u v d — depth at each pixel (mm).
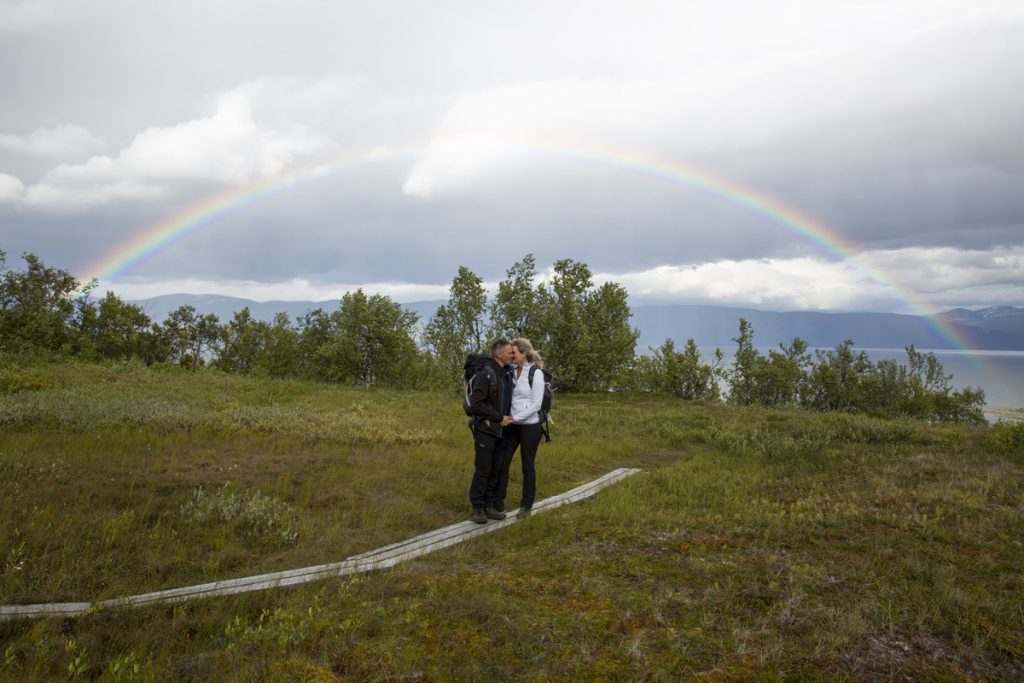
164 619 4094
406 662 3400
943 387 42219
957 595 4344
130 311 29047
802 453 10828
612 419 15203
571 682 3264
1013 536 5781
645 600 4293
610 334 22859
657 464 10406
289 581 4820
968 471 8664
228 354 37188
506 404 6734
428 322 24625
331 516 6609
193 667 3477
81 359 22484
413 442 11141
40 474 7145
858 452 10898
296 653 3555
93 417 10531
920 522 6207
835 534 5902
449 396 19219
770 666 3463
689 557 5230
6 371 15336
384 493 7633
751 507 6973
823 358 41625
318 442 10547
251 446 9812
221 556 5297
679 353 26719
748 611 4172
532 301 22719
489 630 3812
